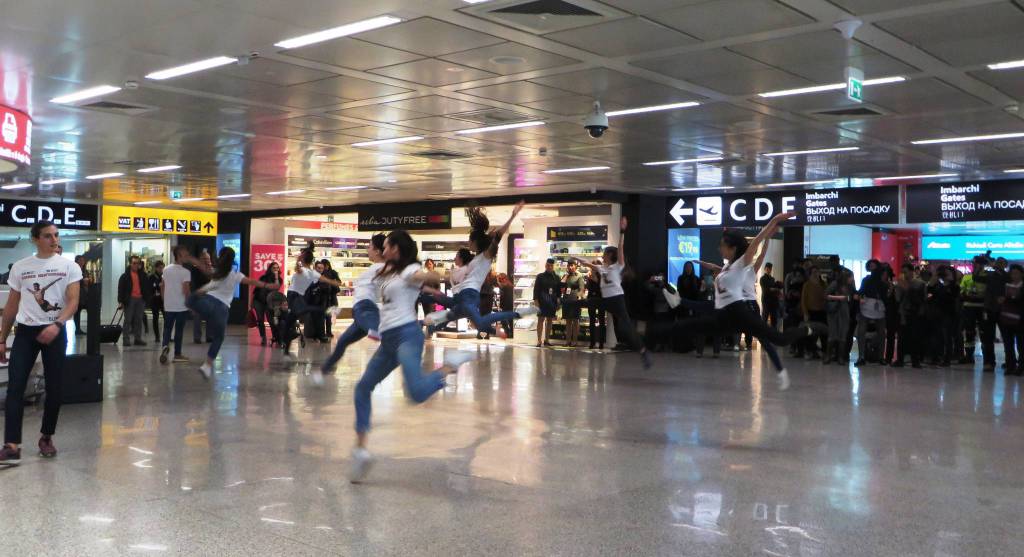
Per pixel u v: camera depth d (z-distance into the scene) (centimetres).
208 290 1073
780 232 2333
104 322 2758
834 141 1204
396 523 488
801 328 813
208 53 789
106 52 789
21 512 498
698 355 1600
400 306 586
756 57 785
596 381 1177
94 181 1822
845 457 689
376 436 745
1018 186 1446
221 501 527
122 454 659
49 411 645
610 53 777
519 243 2033
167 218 2436
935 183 1530
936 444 750
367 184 1828
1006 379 1273
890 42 730
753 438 765
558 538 464
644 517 506
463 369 1309
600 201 1847
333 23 694
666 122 1094
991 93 909
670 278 1941
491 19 679
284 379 1138
